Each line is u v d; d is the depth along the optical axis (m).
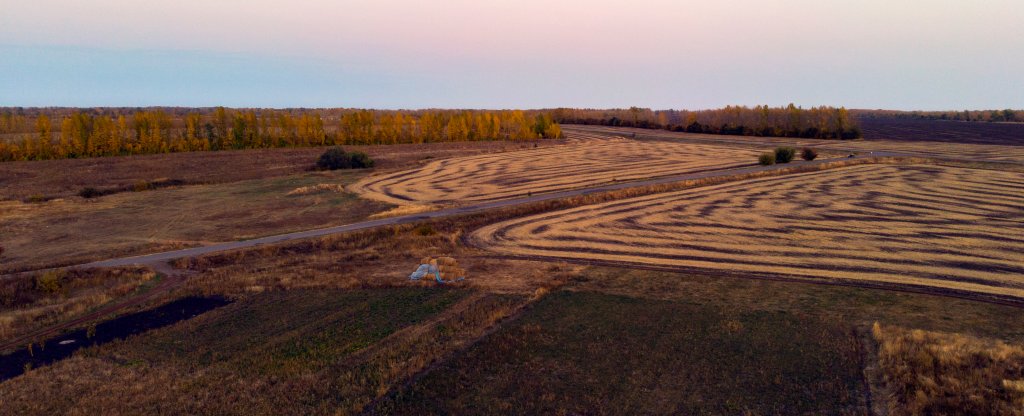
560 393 18.00
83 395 18.28
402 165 85.75
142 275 32.62
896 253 35.69
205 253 36.88
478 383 18.77
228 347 22.14
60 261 36.31
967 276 30.41
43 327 24.84
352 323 24.62
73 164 79.62
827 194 57.66
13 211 53.03
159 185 67.00
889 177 67.88
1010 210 48.62
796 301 26.53
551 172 77.56
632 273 32.12
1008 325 22.88
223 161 86.75
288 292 29.20
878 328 21.95
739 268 32.94
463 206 53.06
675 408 16.94
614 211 51.00
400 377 19.25
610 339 22.20
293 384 18.92
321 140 110.00
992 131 144.62
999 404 16.09
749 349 20.94
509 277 31.62
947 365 18.64
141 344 22.53
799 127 133.12
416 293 28.80
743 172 72.06
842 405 16.86
